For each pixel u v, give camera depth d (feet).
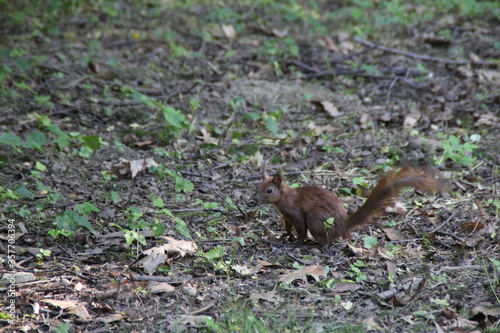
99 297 23.67
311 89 49.21
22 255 26.86
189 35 60.03
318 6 72.02
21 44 55.01
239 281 25.18
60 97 45.24
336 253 27.89
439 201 32.53
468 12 63.41
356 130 42.24
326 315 22.63
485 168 35.76
